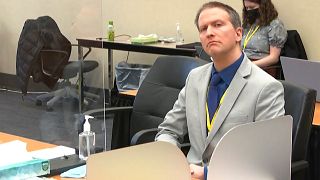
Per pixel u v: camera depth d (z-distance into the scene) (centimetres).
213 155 123
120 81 496
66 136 239
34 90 378
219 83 193
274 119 129
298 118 196
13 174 160
